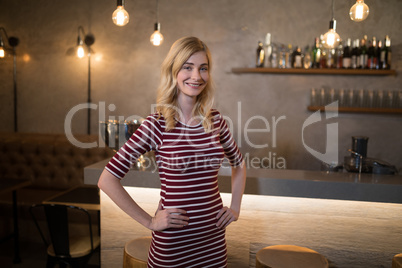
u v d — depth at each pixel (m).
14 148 3.43
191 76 1.33
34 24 3.65
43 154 3.42
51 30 3.64
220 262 1.43
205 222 1.35
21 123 3.75
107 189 1.30
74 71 3.67
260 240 1.84
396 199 1.65
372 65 3.31
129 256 1.57
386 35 3.36
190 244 1.34
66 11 3.62
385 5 3.39
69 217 2.92
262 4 3.50
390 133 3.51
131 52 3.63
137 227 1.91
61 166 3.43
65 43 3.65
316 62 3.37
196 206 1.33
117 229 1.93
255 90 3.61
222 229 1.43
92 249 2.23
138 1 3.58
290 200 1.80
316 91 3.39
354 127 3.54
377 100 3.32
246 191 1.76
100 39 3.63
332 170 2.13
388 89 3.47
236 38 3.56
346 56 3.29
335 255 1.80
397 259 1.52
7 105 3.75
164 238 1.32
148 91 3.64
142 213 1.32
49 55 3.67
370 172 1.94
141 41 3.61
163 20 3.59
